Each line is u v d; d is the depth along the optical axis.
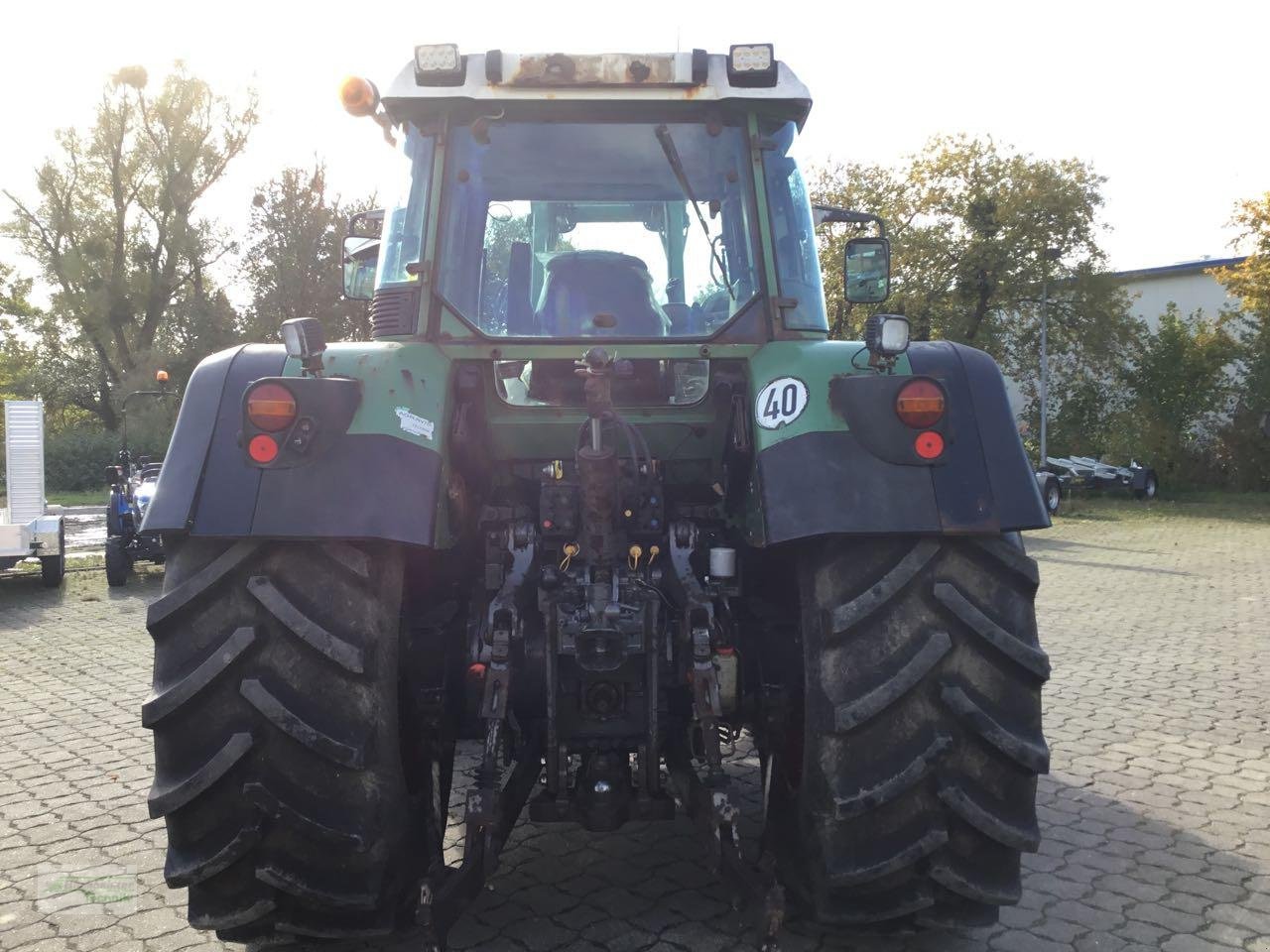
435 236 3.24
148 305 35.66
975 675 2.60
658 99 3.24
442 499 2.72
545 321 3.32
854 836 2.58
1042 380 26.20
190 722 2.54
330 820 2.52
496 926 3.09
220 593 2.58
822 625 2.62
